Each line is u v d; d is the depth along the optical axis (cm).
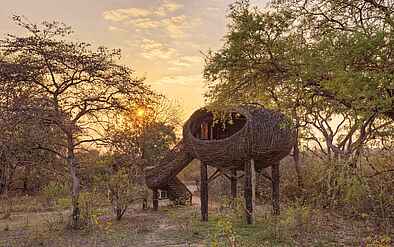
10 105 1529
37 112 1547
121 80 1722
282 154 1662
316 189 2009
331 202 1625
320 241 1183
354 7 916
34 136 1563
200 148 1658
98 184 1930
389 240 1116
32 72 1579
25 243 1337
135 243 1295
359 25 814
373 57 704
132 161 2164
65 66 1631
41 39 1612
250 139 1534
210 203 2453
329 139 1662
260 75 917
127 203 1933
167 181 2294
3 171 2595
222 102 1010
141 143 2591
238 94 983
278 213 1736
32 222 1862
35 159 1747
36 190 3005
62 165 1838
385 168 1364
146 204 2423
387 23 726
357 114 782
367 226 1377
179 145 2281
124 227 1639
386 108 718
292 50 846
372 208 1447
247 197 1562
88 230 1538
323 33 909
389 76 661
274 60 870
